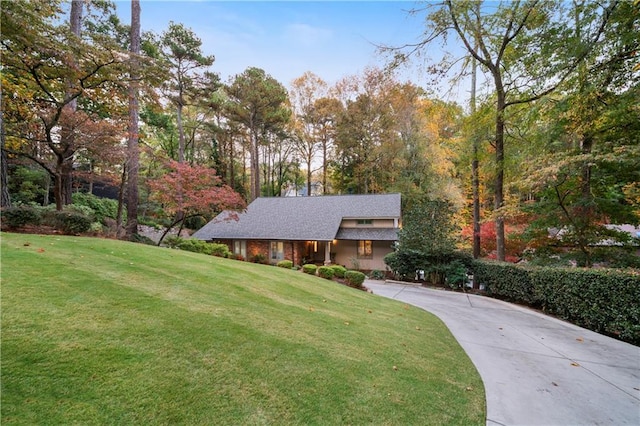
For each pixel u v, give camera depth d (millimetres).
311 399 2789
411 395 3225
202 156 31734
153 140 28344
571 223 8633
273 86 24844
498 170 10820
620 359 4805
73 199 17375
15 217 7359
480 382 3895
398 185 22766
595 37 7590
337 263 18938
